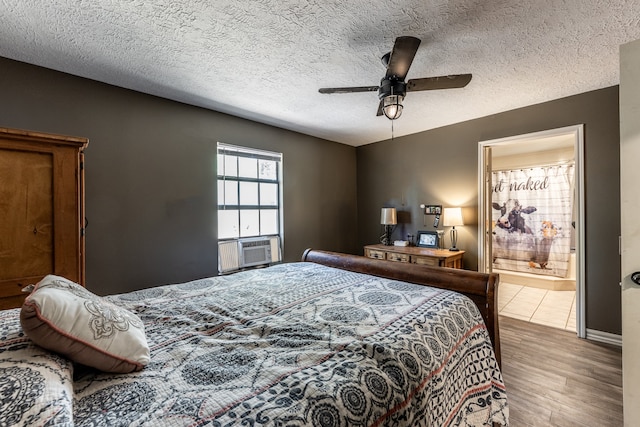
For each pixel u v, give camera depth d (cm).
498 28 177
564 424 161
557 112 287
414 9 160
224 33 181
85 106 238
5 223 151
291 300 165
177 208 291
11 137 151
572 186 446
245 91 268
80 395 79
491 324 164
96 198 243
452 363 125
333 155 455
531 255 479
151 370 94
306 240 417
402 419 93
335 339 115
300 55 207
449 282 183
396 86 191
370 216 473
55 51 199
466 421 128
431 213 391
